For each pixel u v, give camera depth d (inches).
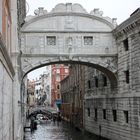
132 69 1139.3
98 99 1571.1
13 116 885.8
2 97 497.4
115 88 1326.3
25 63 1240.8
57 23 1261.1
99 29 1283.2
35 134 1886.1
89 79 1766.7
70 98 2632.9
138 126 1079.6
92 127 1695.4
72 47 1262.3
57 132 1979.6
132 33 1133.7
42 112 3718.0
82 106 1978.3
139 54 1080.8
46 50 1249.4
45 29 1252.5
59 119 3100.4
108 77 1375.5
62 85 3312.0
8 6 693.9
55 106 3956.7
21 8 1170.0
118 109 1278.3
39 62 1248.2
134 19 1076.5
